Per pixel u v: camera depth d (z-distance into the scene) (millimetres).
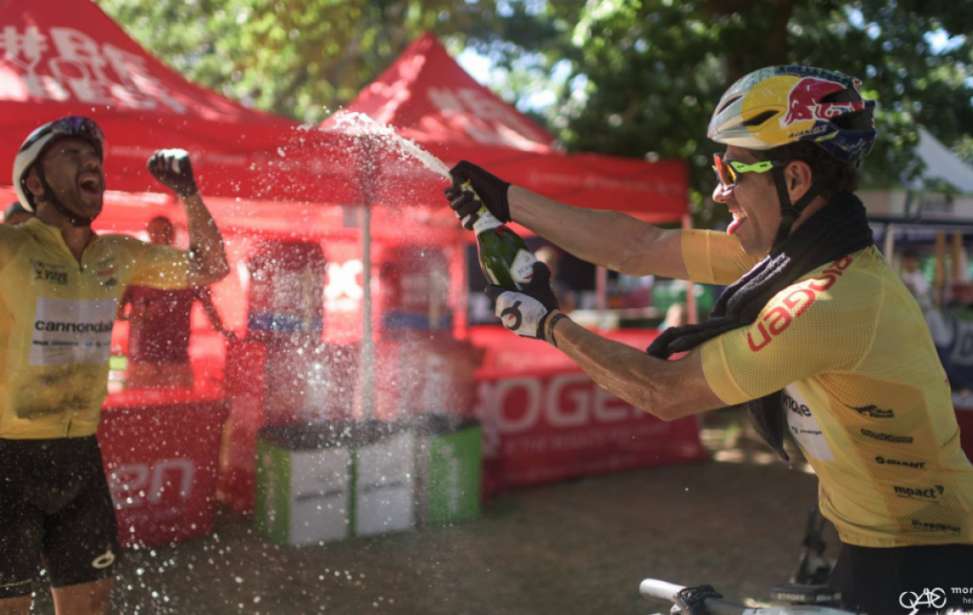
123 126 3951
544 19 15211
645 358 1436
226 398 4168
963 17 6031
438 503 4168
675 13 6543
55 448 2326
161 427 4043
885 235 6152
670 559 4188
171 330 4098
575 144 7715
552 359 6539
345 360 4188
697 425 6402
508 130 5746
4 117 3770
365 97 6055
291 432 4004
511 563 3977
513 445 5496
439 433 4340
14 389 2260
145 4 11602
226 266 2777
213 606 3279
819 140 1348
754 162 1394
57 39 4473
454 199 1682
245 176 3748
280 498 3865
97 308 2436
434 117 5527
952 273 7848
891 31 6613
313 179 3395
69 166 2324
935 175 6660
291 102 12953
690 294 6969
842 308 1309
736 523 4797
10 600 2264
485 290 1579
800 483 5695
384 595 3395
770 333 1319
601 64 7566
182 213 4133
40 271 2312
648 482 5684
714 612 1415
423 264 4480
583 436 5812
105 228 4461
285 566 3635
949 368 5812
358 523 3938
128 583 3547
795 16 6941
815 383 1411
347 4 9055
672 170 6023
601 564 4074
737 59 6746
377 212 3490
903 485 1417
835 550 4020
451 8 10266
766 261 1410
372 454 3971
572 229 1802
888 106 6922
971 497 1421
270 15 8938
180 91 4754
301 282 4066
